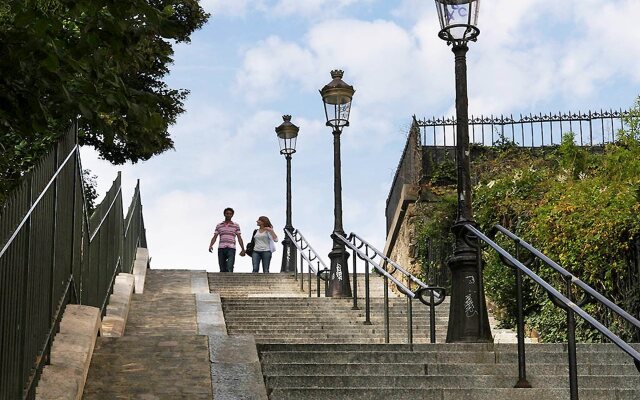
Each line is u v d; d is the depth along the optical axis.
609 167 17.56
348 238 16.72
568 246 14.59
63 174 9.22
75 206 10.20
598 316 14.04
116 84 8.16
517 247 9.59
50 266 8.30
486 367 9.21
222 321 14.62
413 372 9.14
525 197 18.20
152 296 16.20
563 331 14.62
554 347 10.05
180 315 14.96
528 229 16.56
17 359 6.55
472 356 9.62
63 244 9.28
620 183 15.07
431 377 8.79
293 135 25.41
